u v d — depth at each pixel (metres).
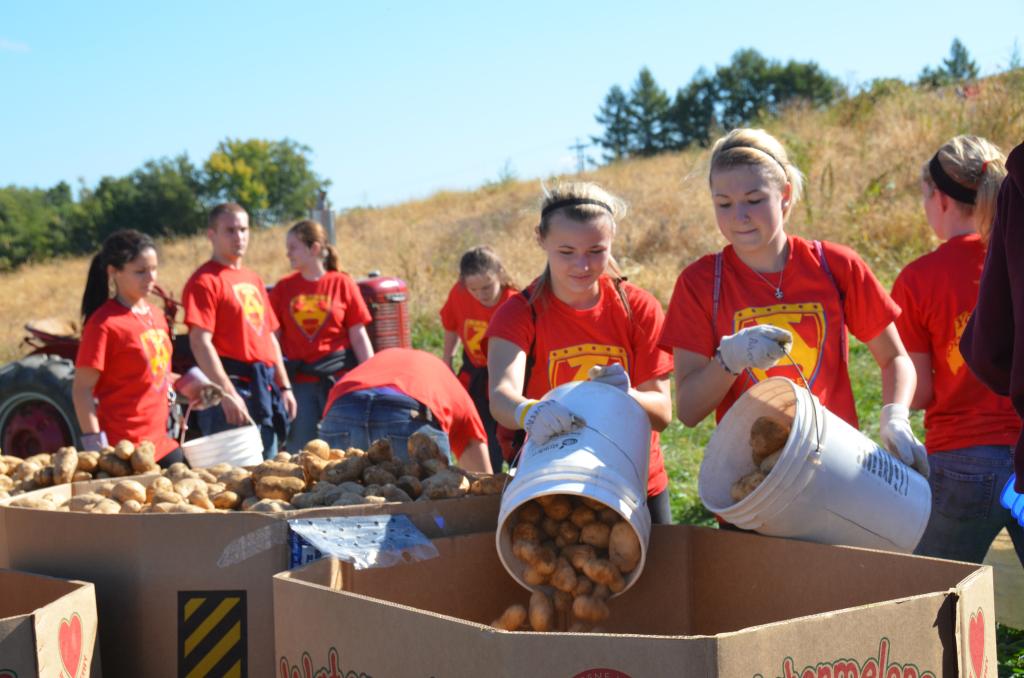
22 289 34.66
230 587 2.39
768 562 2.38
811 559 2.28
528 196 26.30
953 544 3.28
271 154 79.62
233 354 5.66
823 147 16.02
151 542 2.43
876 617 1.80
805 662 1.71
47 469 3.18
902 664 1.83
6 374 6.42
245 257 26.28
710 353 2.79
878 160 14.85
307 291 6.77
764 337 2.40
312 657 2.04
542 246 3.04
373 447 2.97
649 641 1.63
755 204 2.64
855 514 2.27
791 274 2.76
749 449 2.59
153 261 4.68
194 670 2.39
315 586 2.04
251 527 2.40
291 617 2.10
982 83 15.85
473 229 21.61
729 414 2.54
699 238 15.07
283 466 2.92
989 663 2.02
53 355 6.55
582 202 2.94
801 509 2.26
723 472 2.57
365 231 27.16
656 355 3.09
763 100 80.25
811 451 2.22
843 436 2.28
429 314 13.85
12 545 2.67
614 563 2.35
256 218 75.38
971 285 3.12
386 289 8.21
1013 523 3.17
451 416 3.87
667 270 13.78
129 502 2.74
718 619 2.50
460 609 2.55
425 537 2.50
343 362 6.88
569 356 3.11
